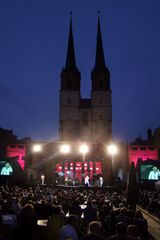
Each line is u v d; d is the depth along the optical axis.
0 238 7.55
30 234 7.05
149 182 50.81
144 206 29.16
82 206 19.44
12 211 11.63
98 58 101.44
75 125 94.19
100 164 69.44
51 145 71.19
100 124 94.62
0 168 52.94
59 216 9.07
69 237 7.32
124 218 11.09
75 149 70.56
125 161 68.88
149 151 71.75
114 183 51.62
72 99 95.94
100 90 96.94
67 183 54.94
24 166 68.00
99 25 107.06
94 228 6.59
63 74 97.88
